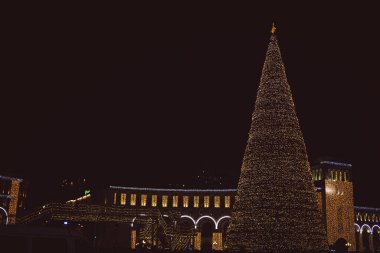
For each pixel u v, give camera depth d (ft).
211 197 279.08
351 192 286.66
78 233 49.70
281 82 139.23
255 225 127.24
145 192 280.10
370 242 309.01
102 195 280.51
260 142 133.90
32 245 46.21
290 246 123.95
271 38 146.00
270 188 128.77
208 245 149.38
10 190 257.14
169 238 191.21
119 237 251.19
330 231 270.87
